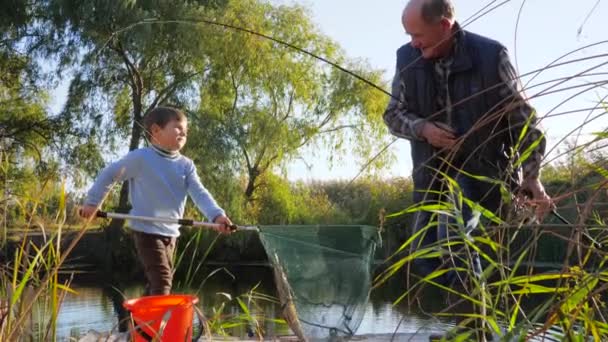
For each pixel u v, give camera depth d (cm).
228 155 1631
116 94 1784
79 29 1684
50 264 208
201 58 1723
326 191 1872
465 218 287
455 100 304
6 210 244
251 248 1620
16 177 1611
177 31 1661
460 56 301
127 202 1650
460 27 197
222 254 1597
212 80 1795
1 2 1762
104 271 1573
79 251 1634
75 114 1773
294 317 311
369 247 318
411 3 305
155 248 398
